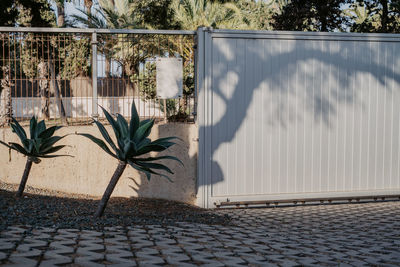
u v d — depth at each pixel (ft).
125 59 24.84
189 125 23.88
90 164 23.94
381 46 25.50
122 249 12.58
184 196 23.91
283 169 24.39
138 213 19.70
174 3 74.69
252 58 23.90
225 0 82.99
